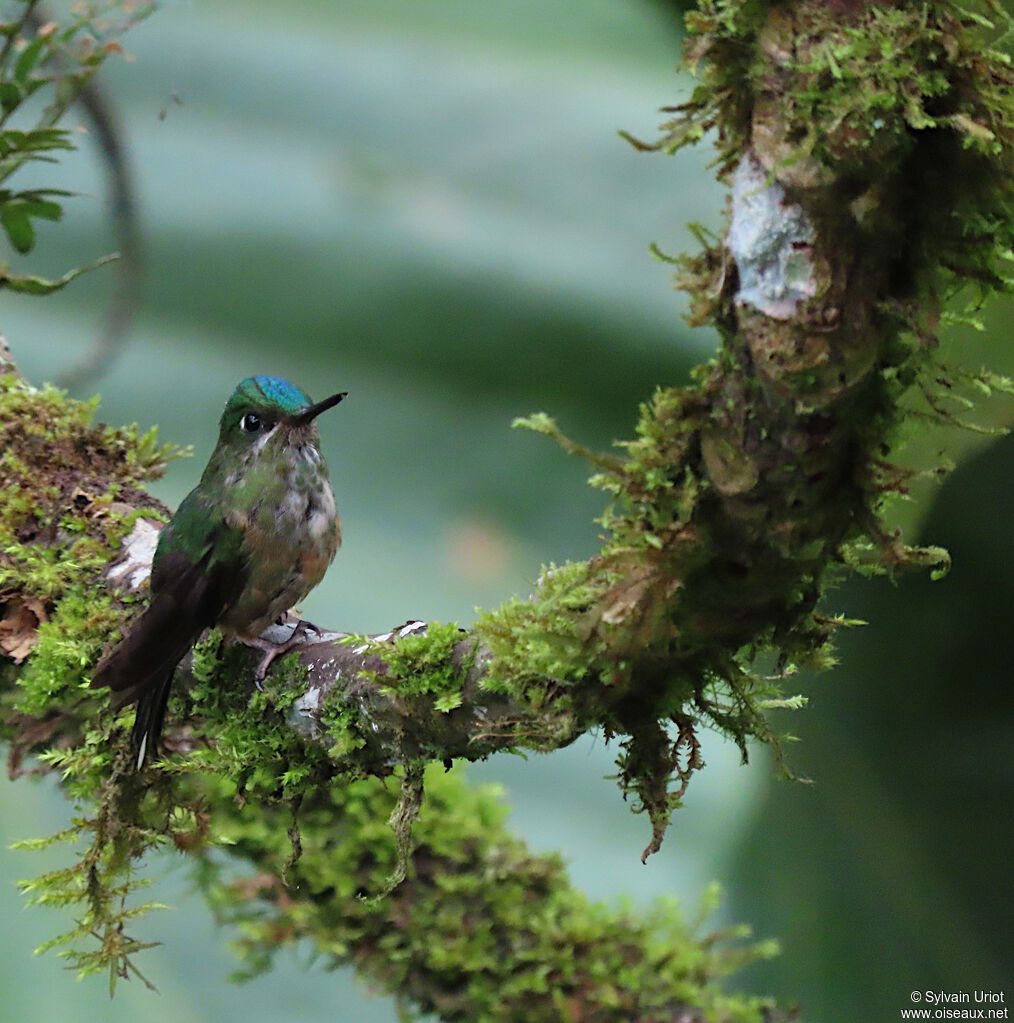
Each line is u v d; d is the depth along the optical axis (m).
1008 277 5.47
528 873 5.64
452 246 5.74
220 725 5.58
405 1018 5.63
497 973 5.62
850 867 5.65
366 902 5.59
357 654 5.55
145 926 5.64
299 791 5.56
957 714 5.65
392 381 5.72
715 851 5.67
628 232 5.75
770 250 5.47
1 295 5.74
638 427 5.48
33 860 5.60
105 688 5.58
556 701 5.50
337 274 5.73
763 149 5.47
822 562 5.49
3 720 5.63
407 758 5.54
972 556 5.65
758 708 5.51
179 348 5.72
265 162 5.76
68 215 5.75
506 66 5.79
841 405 5.47
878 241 5.47
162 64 5.78
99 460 5.64
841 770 5.66
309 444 5.61
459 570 5.69
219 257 5.72
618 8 5.82
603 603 5.49
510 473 5.70
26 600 5.61
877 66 5.46
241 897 5.64
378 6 5.81
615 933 5.63
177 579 5.59
